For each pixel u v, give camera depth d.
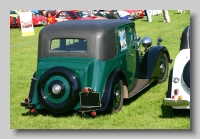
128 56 8.10
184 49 7.35
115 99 7.21
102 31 7.19
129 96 7.75
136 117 7.15
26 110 7.92
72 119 7.07
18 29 25.34
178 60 6.93
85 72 6.89
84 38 7.14
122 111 7.37
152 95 8.72
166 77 9.98
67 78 6.77
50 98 6.86
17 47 17.56
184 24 21.83
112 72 7.20
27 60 14.14
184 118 7.00
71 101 6.75
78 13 22.14
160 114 7.31
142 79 8.85
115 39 7.50
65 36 7.24
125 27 8.10
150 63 9.00
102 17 21.42
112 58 7.30
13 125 7.02
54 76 6.86
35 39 20.25
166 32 19.25
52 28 7.42
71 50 7.21
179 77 6.71
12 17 25.94
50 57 7.30
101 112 7.33
